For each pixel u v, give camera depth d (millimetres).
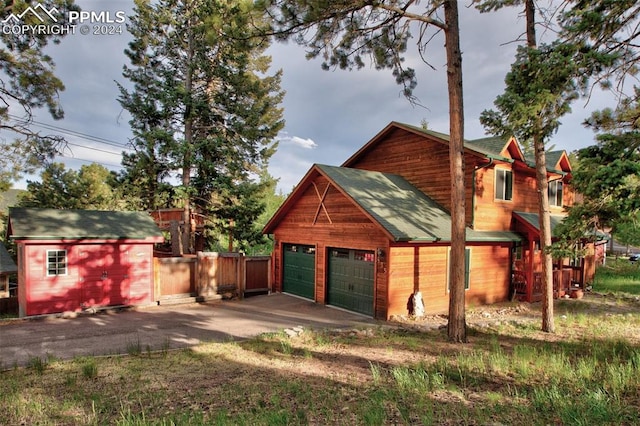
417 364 7215
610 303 15039
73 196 22641
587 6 7523
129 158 18594
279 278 17219
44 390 5848
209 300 15289
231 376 6559
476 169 14172
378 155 18016
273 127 21047
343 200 13617
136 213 15250
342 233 13602
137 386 6035
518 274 15391
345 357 7781
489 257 14758
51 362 7332
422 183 15875
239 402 5391
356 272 13148
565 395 5344
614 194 6883
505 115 8625
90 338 9570
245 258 16578
